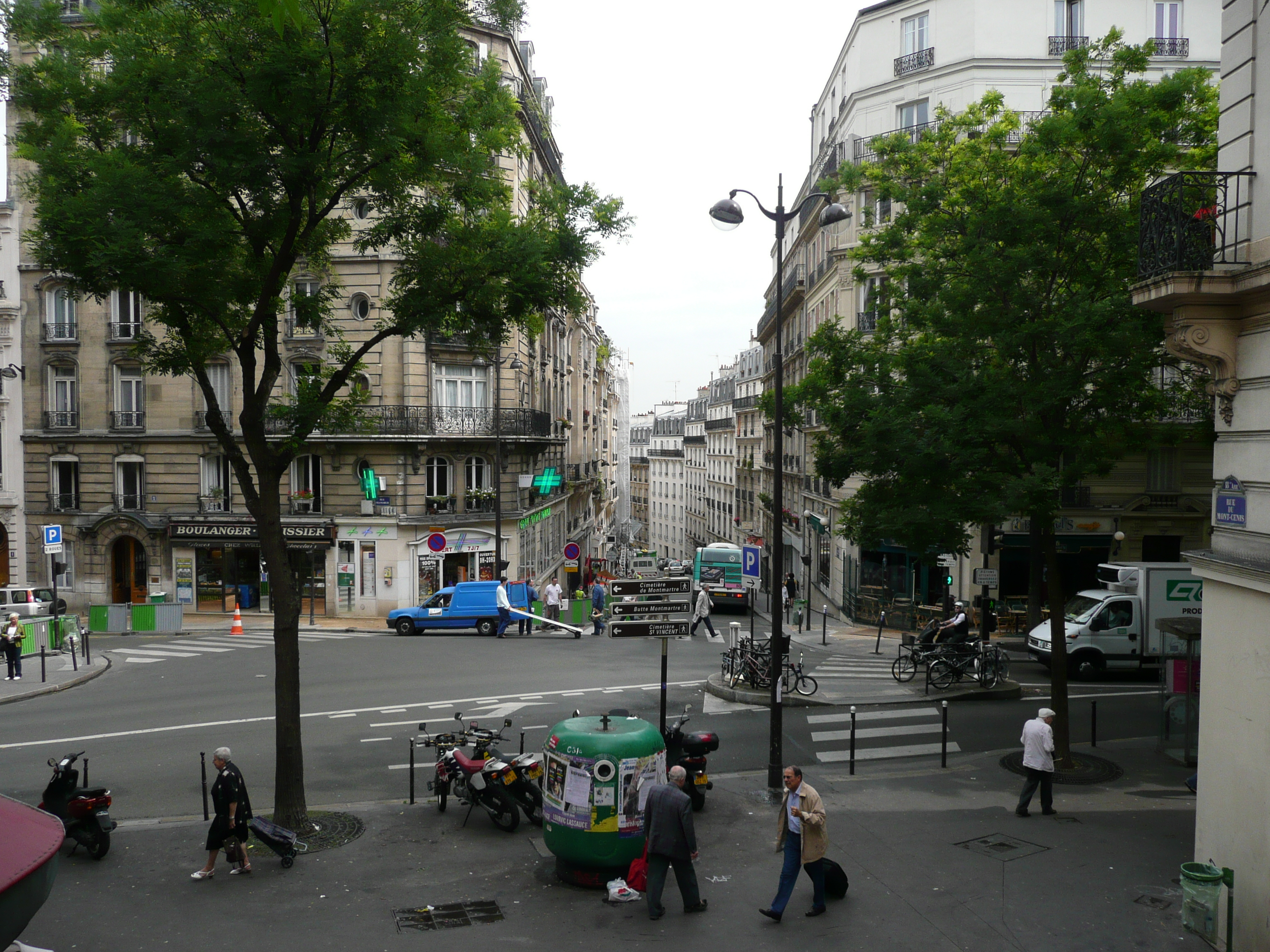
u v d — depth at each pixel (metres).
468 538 36.00
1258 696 7.89
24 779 14.09
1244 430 8.30
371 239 12.49
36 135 10.76
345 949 8.28
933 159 15.81
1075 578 33.09
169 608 31.52
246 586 36.41
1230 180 8.48
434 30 10.82
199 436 35.66
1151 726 17.05
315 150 10.74
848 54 35.53
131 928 8.71
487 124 12.25
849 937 8.48
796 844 8.88
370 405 34.22
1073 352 13.66
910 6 32.66
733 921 8.83
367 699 19.59
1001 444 14.75
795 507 54.44
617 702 19.06
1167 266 8.41
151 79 10.20
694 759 12.20
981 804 12.44
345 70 10.20
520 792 11.48
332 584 35.22
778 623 12.89
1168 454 32.03
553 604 32.56
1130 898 9.32
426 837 11.27
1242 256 8.29
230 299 11.94
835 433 16.50
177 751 15.64
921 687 20.62
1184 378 15.18
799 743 15.90
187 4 10.24
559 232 12.57
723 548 42.44
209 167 10.48
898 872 10.01
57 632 27.20
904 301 16.06
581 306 12.91
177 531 35.62
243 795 10.06
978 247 13.89
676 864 8.95
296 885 9.77
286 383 34.41
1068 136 13.45
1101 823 11.61
